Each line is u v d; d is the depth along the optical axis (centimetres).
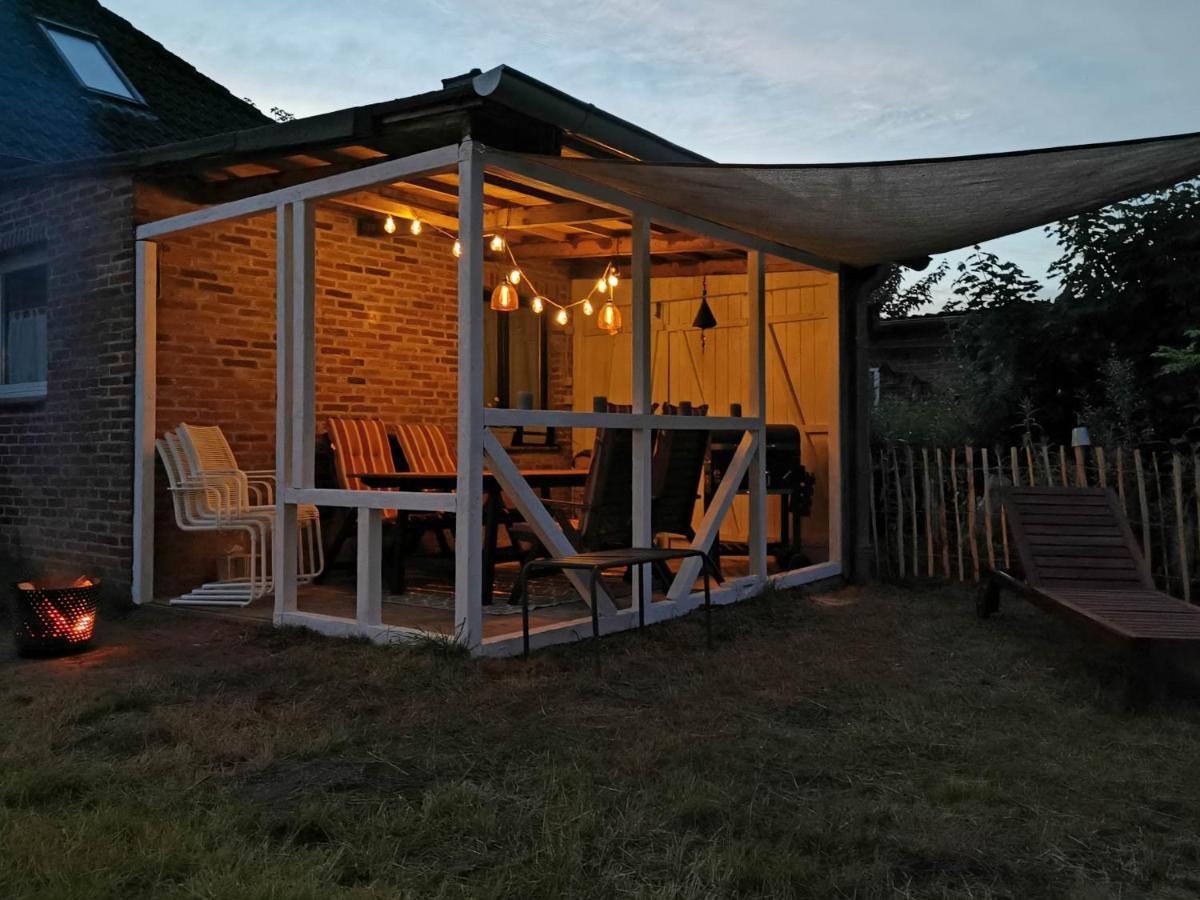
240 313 691
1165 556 669
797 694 431
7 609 623
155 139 858
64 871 243
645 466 576
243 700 409
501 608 583
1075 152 444
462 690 419
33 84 836
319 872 247
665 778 319
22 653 502
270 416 709
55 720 377
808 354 869
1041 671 477
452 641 468
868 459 790
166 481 649
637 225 578
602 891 243
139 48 988
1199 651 395
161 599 637
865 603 678
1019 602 670
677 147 566
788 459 779
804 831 278
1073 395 848
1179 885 253
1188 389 765
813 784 324
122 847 259
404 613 577
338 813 286
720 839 275
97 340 664
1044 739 371
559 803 295
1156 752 359
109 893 234
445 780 320
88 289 672
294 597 556
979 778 325
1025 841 276
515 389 916
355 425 739
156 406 641
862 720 395
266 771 327
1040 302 853
